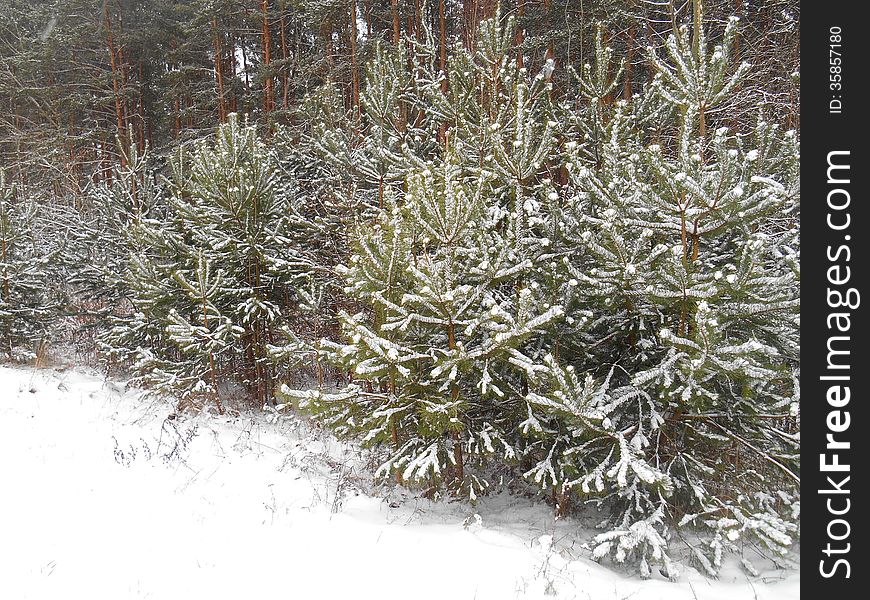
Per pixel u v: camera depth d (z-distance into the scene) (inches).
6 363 414.0
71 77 745.6
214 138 625.9
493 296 243.9
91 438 272.2
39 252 461.4
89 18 699.4
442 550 195.5
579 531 237.3
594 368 245.6
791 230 212.7
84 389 348.5
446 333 237.3
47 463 236.8
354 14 538.6
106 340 407.5
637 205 217.6
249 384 391.2
